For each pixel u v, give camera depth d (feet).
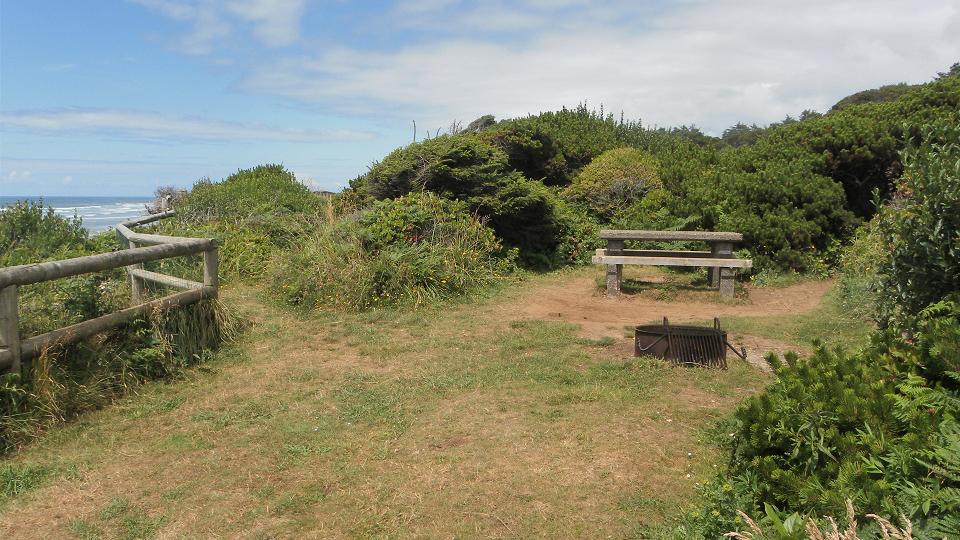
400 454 14.02
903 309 13.67
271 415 16.30
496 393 17.53
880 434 9.68
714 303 30.37
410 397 17.44
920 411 9.73
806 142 47.37
